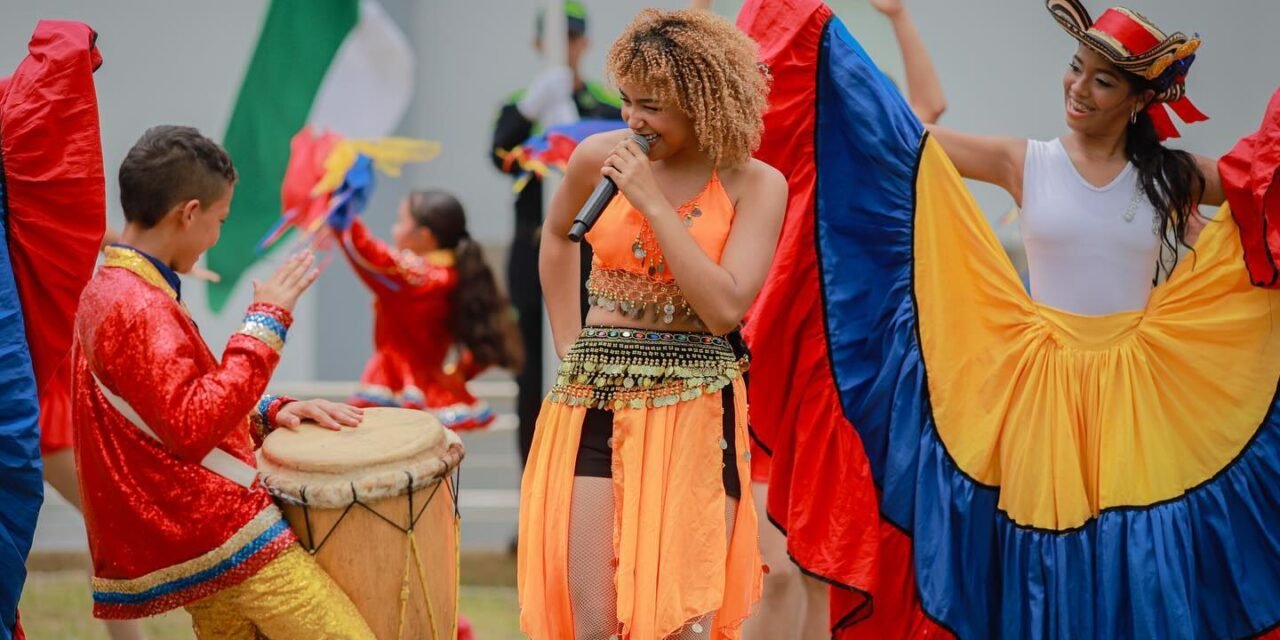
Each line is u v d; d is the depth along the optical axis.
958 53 22.69
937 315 11.88
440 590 10.45
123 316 9.55
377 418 10.80
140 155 9.88
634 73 9.86
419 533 10.20
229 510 9.74
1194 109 11.75
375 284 18.20
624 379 10.17
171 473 9.68
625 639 10.04
